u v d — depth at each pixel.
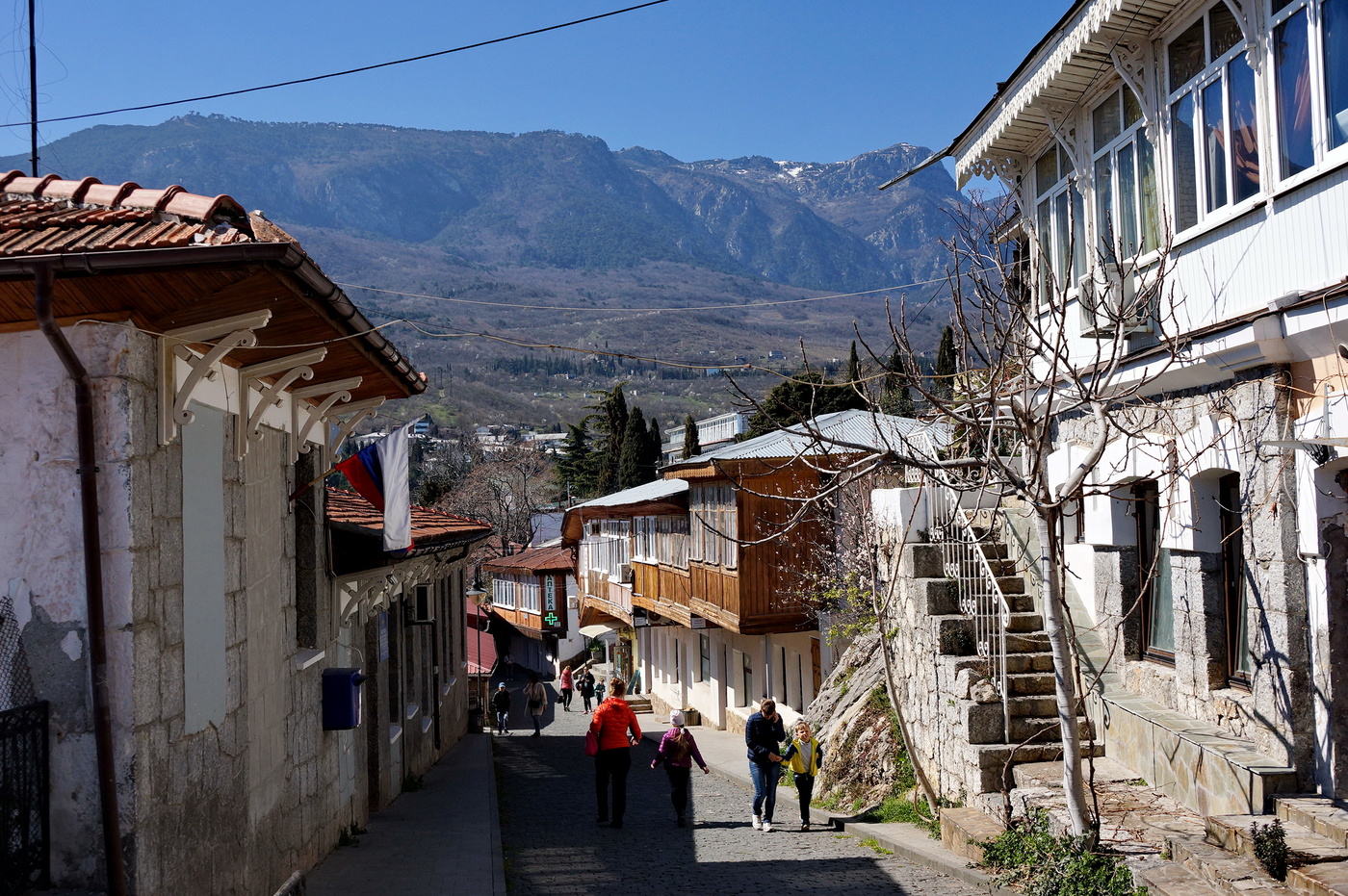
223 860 7.45
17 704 6.03
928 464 9.09
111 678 6.01
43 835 5.91
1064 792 9.95
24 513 6.09
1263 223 8.34
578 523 40.16
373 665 14.22
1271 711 8.21
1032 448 8.66
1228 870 7.01
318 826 10.59
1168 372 9.34
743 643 26.20
